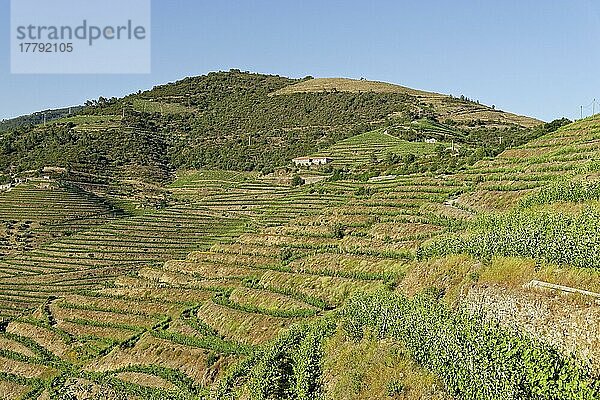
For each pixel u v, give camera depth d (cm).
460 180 7231
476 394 2241
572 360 2166
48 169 14275
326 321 3778
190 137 19525
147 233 10069
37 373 5869
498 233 3450
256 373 3578
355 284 4659
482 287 2803
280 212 9250
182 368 4669
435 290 3250
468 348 2341
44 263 9106
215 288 6341
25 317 7000
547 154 7050
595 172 4962
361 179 10406
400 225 5766
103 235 10069
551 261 2816
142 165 16125
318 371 3244
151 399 4409
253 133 19162
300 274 5297
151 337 5253
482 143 13662
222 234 9538
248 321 4869
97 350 5916
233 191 12606
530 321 2431
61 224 10875
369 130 17150
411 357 2781
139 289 6825
